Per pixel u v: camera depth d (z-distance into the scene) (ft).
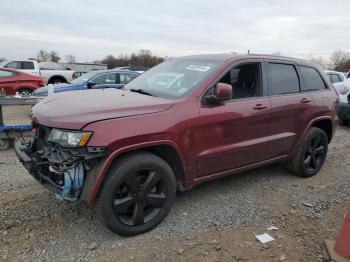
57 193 10.50
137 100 12.11
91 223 12.30
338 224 13.01
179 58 16.25
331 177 18.08
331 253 10.01
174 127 11.71
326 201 14.98
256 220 13.03
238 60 14.25
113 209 10.94
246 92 14.51
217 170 13.55
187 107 12.27
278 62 16.02
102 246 11.02
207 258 10.61
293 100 15.97
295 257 10.87
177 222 12.60
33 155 11.33
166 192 12.02
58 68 74.90
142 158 11.21
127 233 11.41
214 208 13.82
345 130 31.40
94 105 11.34
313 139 17.44
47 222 12.23
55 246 10.91
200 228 12.28
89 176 10.61
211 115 12.75
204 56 15.31
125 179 10.93
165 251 10.87
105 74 38.37
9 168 17.48
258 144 14.61
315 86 17.84
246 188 15.96
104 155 10.42
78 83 37.68
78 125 10.28
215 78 13.28
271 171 18.38
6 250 10.59
